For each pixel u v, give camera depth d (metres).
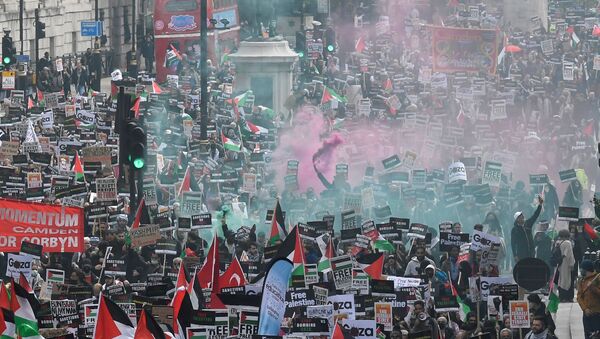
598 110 152.75
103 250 85.12
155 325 59.88
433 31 158.62
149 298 68.69
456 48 159.88
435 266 85.94
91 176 104.69
